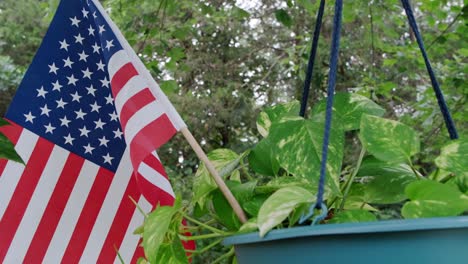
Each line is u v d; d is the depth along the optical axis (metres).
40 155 1.32
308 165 0.61
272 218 0.54
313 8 2.45
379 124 0.65
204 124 5.79
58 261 1.29
